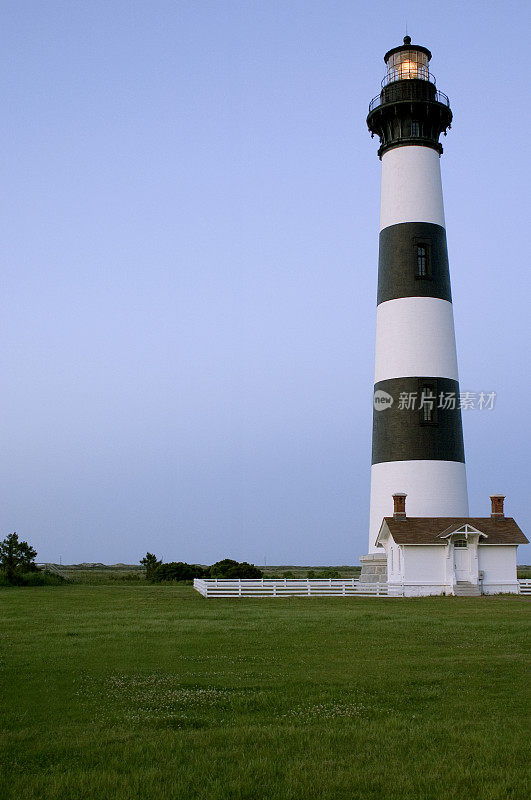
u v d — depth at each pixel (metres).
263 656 19.25
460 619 28.19
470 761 10.83
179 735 11.96
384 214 48.28
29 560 59.84
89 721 12.77
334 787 9.84
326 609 33.09
